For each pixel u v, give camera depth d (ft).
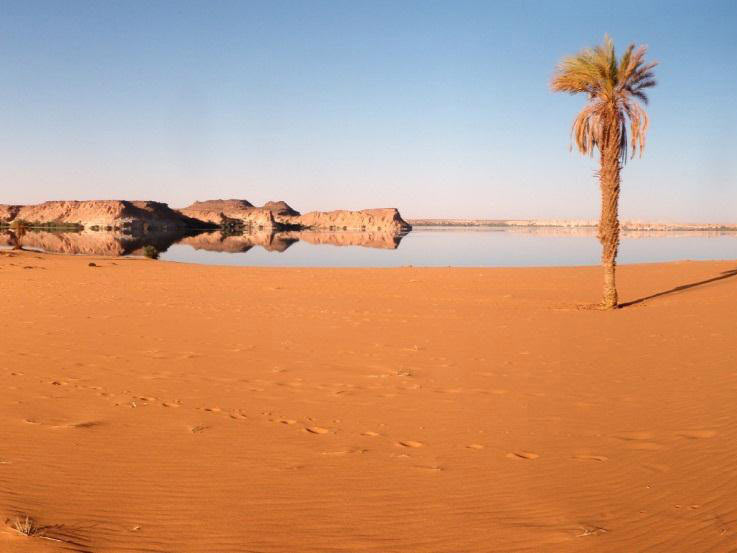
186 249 285.64
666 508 16.79
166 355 40.68
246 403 29.12
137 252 248.73
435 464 20.83
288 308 67.36
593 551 14.23
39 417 25.94
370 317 60.39
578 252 259.19
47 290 85.10
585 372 35.29
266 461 20.98
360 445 22.98
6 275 111.65
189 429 24.75
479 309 67.31
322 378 34.35
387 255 241.35
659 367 36.04
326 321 57.41
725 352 39.47
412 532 15.37
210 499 17.40
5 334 48.08
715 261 135.03
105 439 23.11
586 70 65.00
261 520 15.99
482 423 25.90
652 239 453.17
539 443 23.12
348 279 108.88
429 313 63.67
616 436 23.81
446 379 34.01
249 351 42.27
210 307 67.56
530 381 33.35
